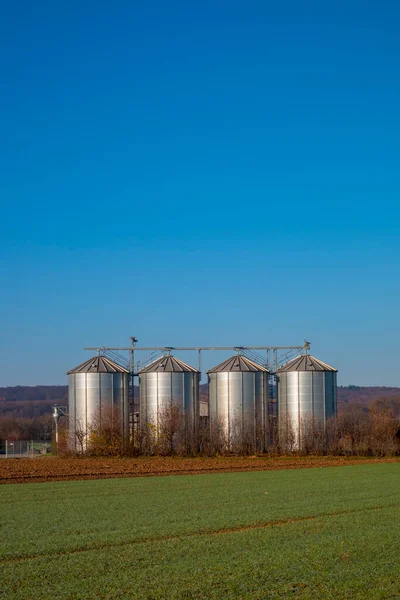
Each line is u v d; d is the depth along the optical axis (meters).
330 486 46.97
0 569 22.14
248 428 81.62
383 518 31.89
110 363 82.81
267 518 31.75
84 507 36.34
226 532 28.28
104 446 78.62
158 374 81.62
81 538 26.91
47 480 51.84
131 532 28.17
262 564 22.61
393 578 21.08
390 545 25.42
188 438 80.31
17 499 40.12
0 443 137.88
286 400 83.31
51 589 19.98
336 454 81.50
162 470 60.91
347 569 22.03
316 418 82.19
